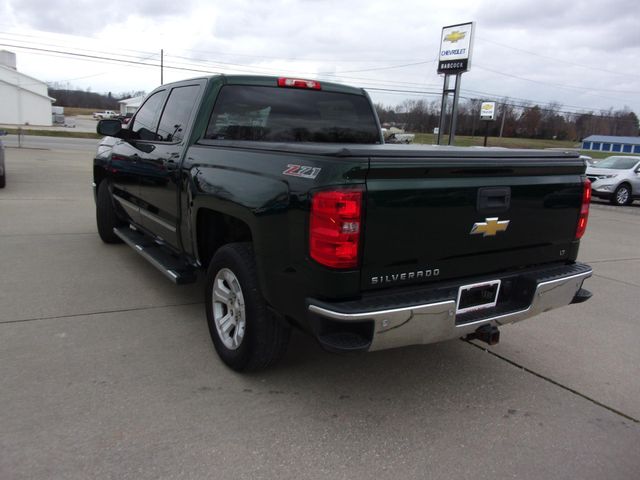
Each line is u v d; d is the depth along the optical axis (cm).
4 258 582
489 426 299
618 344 432
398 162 260
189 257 410
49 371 332
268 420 292
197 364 353
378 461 262
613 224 1196
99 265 572
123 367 343
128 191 541
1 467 240
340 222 251
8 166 1608
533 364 386
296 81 438
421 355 391
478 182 290
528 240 324
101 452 255
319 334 264
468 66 2711
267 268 292
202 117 396
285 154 289
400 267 274
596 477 258
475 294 307
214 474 245
